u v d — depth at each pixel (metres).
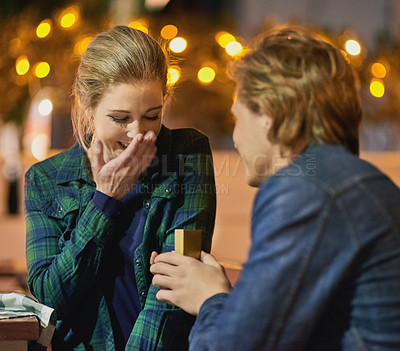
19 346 2.06
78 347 2.29
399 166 6.90
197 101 5.83
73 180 2.37
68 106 5.83
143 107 2.18
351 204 1.55
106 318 2.27
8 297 2.17
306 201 1.54
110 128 2.21
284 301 1.51
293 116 1.66
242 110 1.73
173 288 1.83
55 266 2.20
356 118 1.73
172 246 2.29
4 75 5.35
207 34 5.43
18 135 6.81
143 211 2.33
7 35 5.24
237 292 1.56
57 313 2.21
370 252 1.54
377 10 9.55
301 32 1.81
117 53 2.19
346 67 1.72
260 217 1.60
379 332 1.53
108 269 2.29
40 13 5.32
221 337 1.55
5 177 7.61
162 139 2.40
